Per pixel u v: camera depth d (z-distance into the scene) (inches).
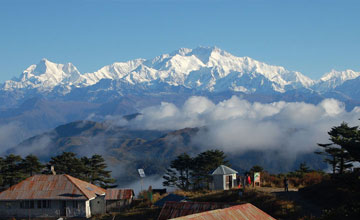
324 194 1777.8
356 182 1635.1
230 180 2608.3
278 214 1679.4
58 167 3799.2
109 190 2613.2
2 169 3508.9
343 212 1485.0
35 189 2549.2
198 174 3986.2
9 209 2496.3
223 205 1293.1
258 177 2282.2
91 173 3969.0
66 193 2506.2
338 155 2375.7
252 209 1173.7
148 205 2412.6
